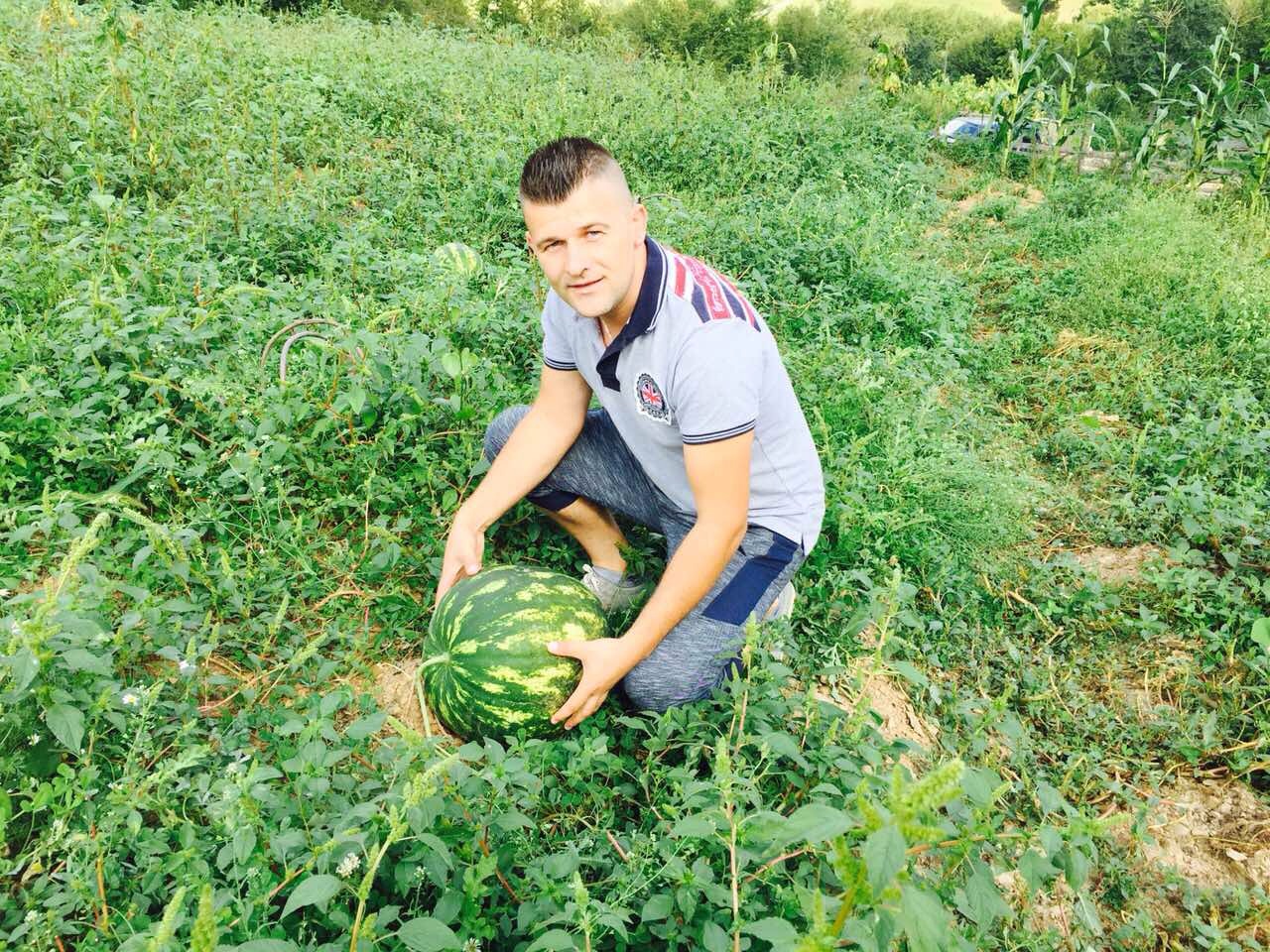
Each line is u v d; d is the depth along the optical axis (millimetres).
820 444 4559
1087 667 3836
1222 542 4395
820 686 3441
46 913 1955
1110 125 11547
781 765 2695
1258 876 3006
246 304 4297
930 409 5152
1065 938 2756
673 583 2764
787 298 6113
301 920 2064
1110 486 5008
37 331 3793
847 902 1384
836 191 8961
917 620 3695
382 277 5090
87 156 5395
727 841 1990
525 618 2775
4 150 5641
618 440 3410
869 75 15484
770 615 3215
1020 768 3227
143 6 9289
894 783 1296
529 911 2100
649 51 15859
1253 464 4820
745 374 2664
